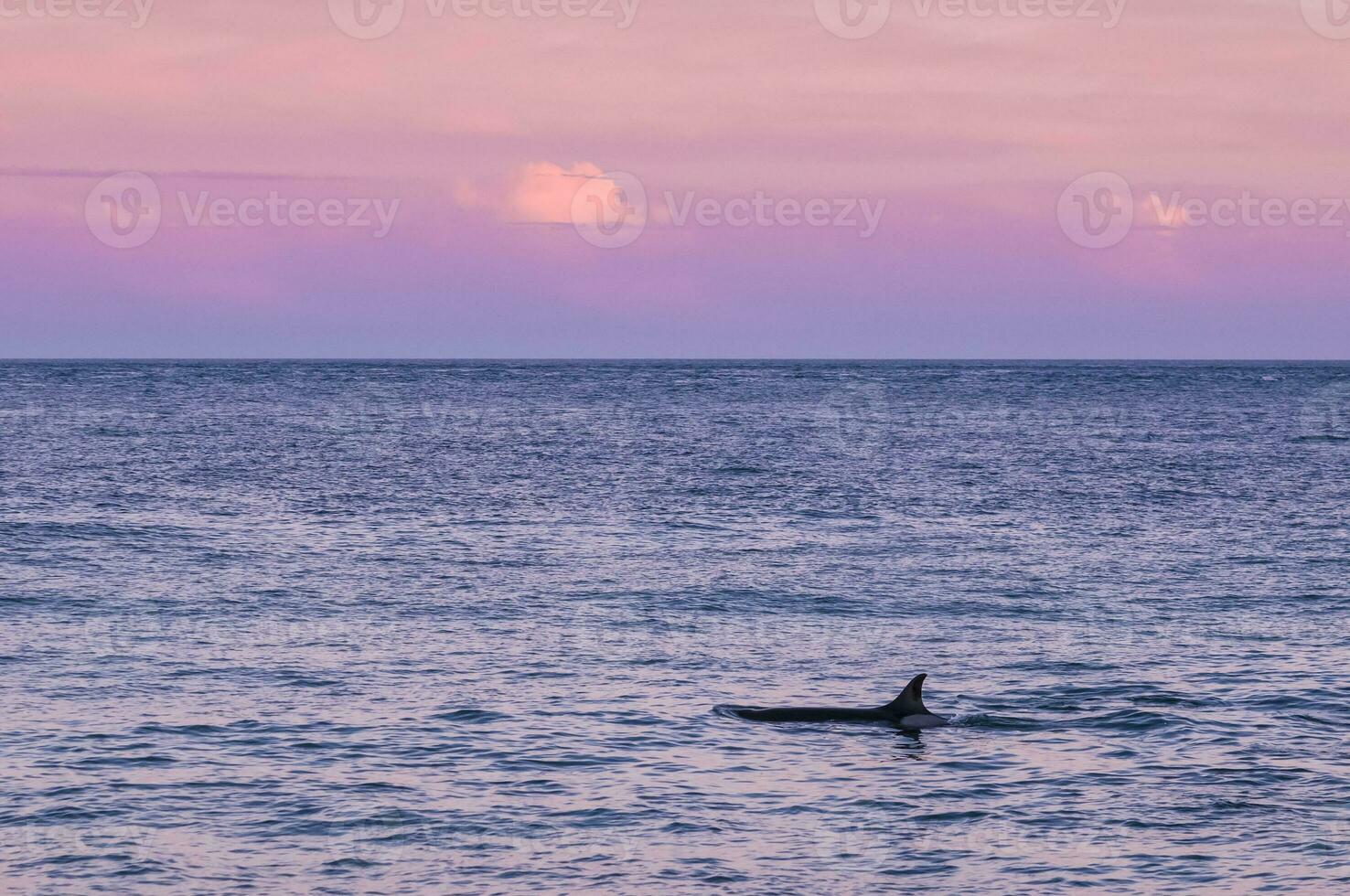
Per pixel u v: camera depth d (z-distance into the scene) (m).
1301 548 176.88
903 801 76.00
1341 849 68.81
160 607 128.25
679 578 149.38
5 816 71.69
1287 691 100.44
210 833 69.88
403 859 66.75
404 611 128.62
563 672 104.81
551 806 74.38
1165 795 77.06
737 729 89.81
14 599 130.62
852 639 119.19
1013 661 111.06
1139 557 168.25
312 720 90.12
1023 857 67.75
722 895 62.97
